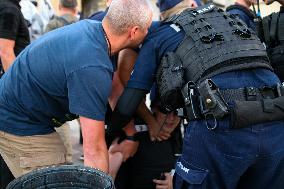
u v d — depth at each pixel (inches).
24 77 71.0
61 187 51.2
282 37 89.3
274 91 67.8
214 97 63.7
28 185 49.8
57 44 68.4
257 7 96.0
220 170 66.0
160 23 78.6
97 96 64.3
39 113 73.2
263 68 69.1
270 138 65.8
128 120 75.8
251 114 63.1
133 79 75.1
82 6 286.8
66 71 65.5
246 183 71.0
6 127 74.5
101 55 66.0
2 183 104.5
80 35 67.6
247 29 72.0
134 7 67.4
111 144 89.0
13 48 118.1
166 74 70.9
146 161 94.4
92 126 64.3
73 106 64.6
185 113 73.3
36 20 169.5
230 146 64.7
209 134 65.7
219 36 68.9
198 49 68.6
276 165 67.9
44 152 76.0
